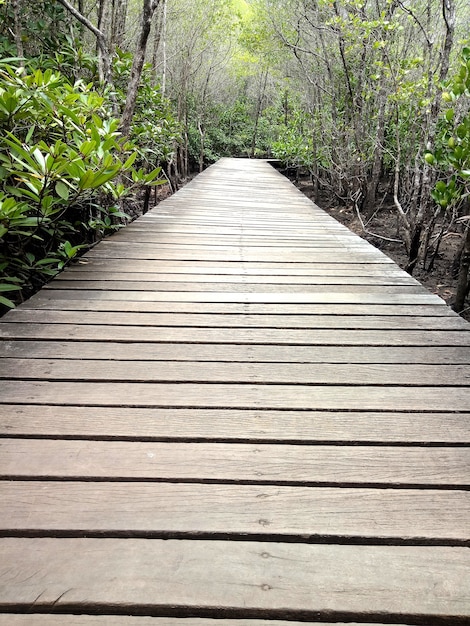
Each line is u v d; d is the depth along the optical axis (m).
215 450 1.26
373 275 2.82
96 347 1.83
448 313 2.22
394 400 1.50
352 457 1.24
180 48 11.41
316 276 2.79
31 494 1.08
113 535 0.99
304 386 1.58
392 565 0.93
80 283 2.58
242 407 1.45
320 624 0.84
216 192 6.82
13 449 1.24
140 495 1.09
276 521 1.03
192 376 1.63
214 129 16.83
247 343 1.90
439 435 1.33
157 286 2.56
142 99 5.96
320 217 4.92
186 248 3.39
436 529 1.01
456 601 0.86
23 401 1.45
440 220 6.79
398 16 5.91
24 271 2.93
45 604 0.84
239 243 3.59
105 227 3.79
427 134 4.49
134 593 0.86
